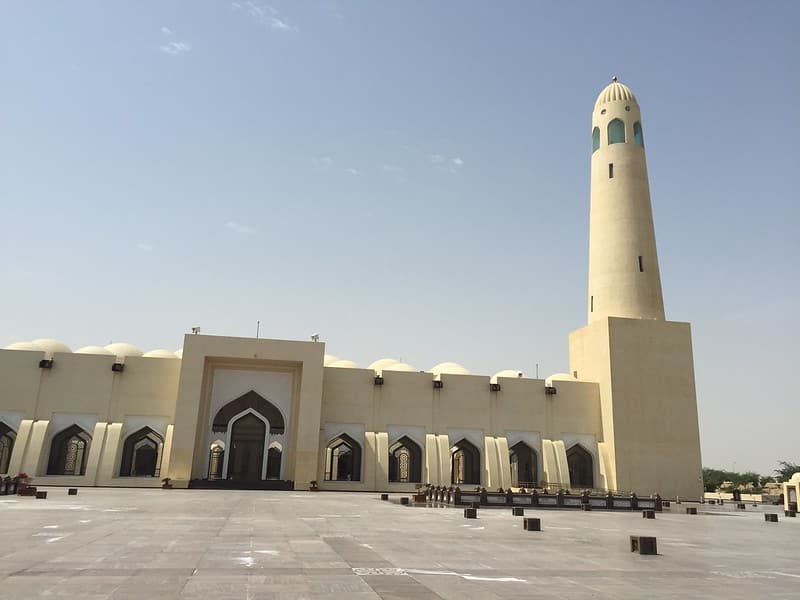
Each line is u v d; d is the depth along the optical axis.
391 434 42.22
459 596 7.07
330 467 45.38
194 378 38.62
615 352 43.53
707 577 8.88
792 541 14.88
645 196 46.28
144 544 10.55
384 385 42.91
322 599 6.71
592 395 44.53
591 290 46.34
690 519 22.73
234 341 39.59
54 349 42.84
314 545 11.04
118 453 38.16
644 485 42.12
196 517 16.12
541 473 42.94
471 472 43.53
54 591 6.79
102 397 39.31
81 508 18.12
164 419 39.66
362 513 19.47
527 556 10.49
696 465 43.16
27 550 9.65
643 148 47.25
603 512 25.47
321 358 40.47
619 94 47.50
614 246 45.41
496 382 44.16
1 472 38.50
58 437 38.72
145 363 40.19
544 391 44.31
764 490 61.84
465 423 43.25
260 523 14.91
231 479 38.81
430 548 11.17
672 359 44.38
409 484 40.84
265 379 41.25
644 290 44.69
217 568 8.38
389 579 7.97
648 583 8.21
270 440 40.50
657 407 43.47
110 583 7.26
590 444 43.75
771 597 7.48
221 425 40.12
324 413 41.72
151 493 29.31
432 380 43.53
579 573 8.87
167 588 7.04
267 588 7.18
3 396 38.22
